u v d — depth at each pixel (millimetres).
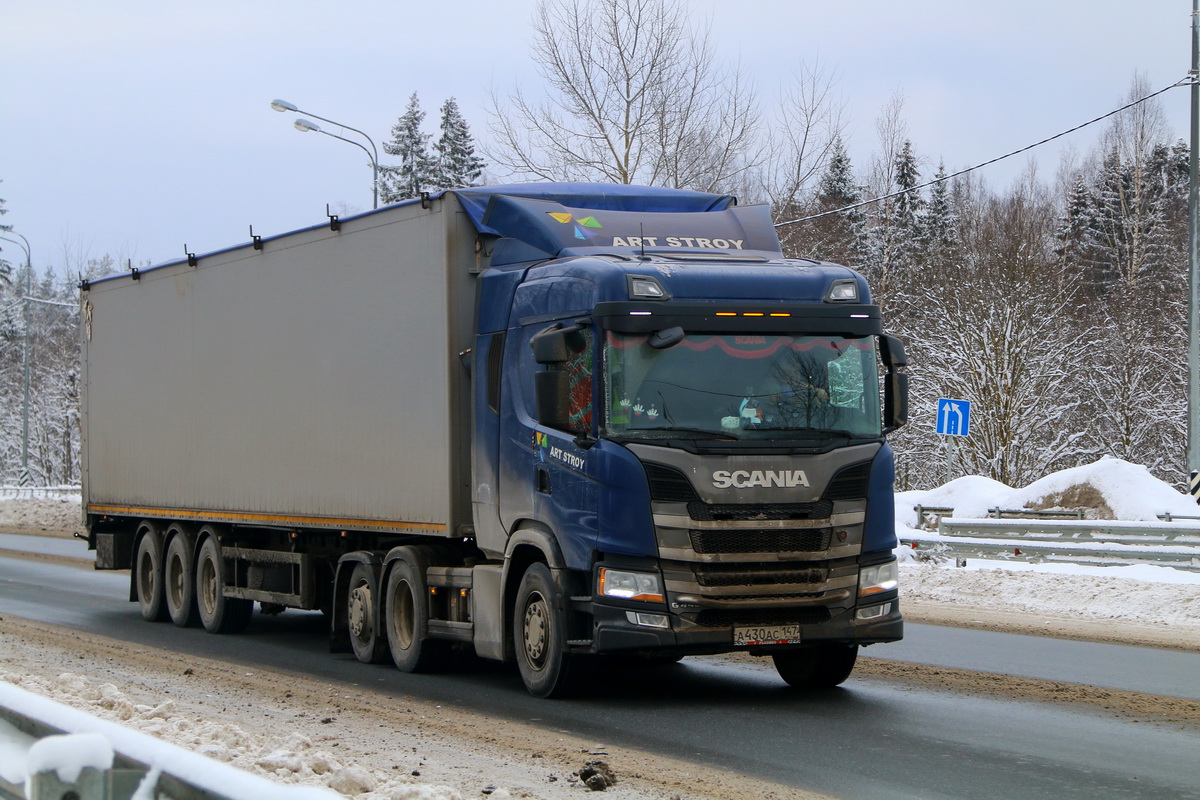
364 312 24797
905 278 98312
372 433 24578
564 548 19547
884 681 21969
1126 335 75250
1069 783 14438
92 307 36281
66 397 125000
